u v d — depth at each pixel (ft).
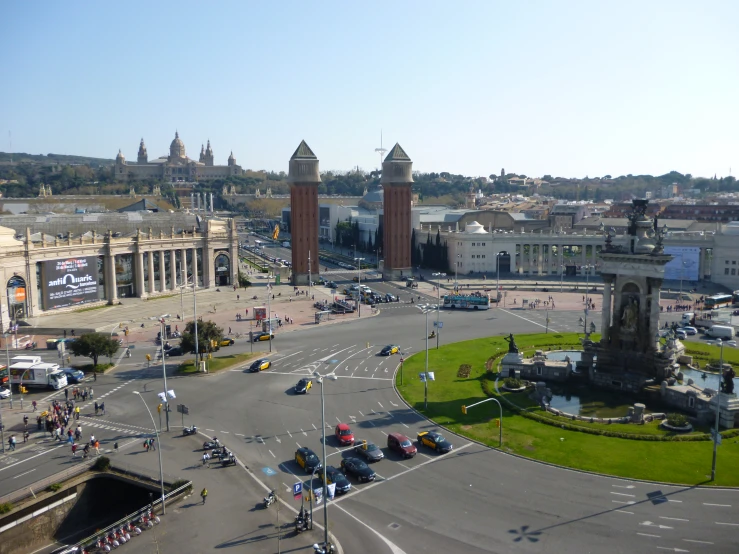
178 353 462.60
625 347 387.34
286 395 366.43
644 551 203.31
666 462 268.41
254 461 276.21
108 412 341.62
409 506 234.58
